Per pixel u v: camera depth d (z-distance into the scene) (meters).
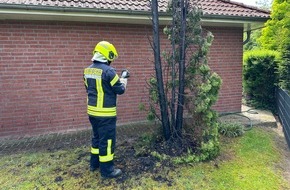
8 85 5.66
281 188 3.67
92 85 3.59
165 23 6.40
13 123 5.79
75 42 5.99
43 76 5.86
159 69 4.39
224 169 4.08
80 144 5.19
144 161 4.18
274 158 4.61
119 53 6.36
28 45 5.66
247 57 8.49
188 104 4.55
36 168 4.11
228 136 5.47
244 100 8.93
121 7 5.57
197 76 4.41
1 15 5.12
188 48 4.57
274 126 6.55
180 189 3.53
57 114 6.08
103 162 3.67
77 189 3.50
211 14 6.04
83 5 5.32
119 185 3.59
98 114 3.55
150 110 4.84
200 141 4.41
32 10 4.84
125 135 5.65
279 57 7.08
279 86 7.25
